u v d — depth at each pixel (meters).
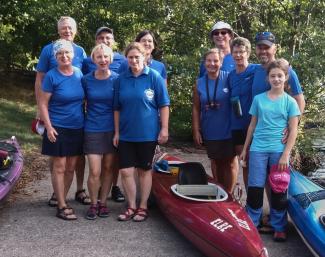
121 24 12.45
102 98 5.41
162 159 6.38
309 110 9.19
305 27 9.45
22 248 4.78
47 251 4.73
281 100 4.89
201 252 4.67
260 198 5.04
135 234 5.18
